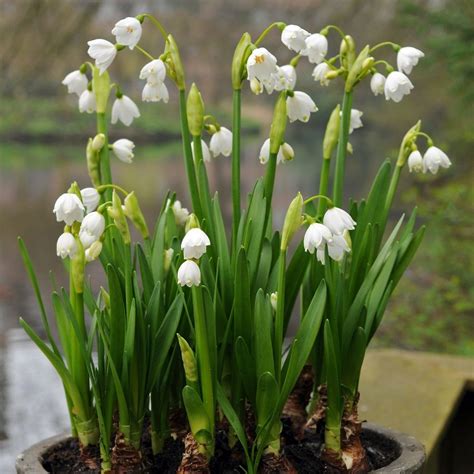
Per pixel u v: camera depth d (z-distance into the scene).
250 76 1.04
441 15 3.36
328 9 11.59
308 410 1.19
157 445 1.12
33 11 14.09
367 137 15.55
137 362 1.07
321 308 1.06
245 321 1.07
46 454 1.13
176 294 1.11
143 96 1.09
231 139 1.14
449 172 4.23
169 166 13.24
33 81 19.62
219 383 1.09
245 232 1.09
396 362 1.65
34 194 9.38
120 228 1.06
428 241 3.45
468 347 2.81
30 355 2.92
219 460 1.10
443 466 1.58
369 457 1.14
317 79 1.14
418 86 8.01
